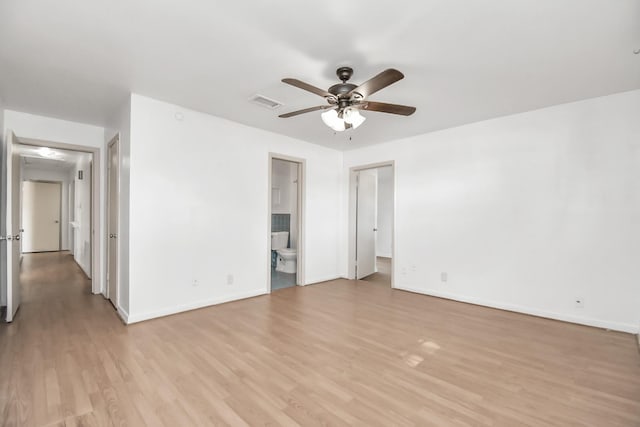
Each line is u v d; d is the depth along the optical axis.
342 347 2.58
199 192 3.58
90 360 2.29
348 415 1.70
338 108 2.42
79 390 1.91
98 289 4.23
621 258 2.95
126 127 3.17
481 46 2.17
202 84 2.82
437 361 2.34
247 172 4.07
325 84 2.79
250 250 4.11
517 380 2.07
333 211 5.42
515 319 3.30
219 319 3.23
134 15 1.86
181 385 1.98
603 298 3.03
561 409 1.76
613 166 2.99
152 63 2.44
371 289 4.67
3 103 3.29
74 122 3.97
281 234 6.36
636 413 1.73
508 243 3.61
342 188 5.55
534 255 3.43
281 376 2.10
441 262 4.19
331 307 3.71
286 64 2.45
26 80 2.74
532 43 2.12
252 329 2.96
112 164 3.76
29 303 3.74
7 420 1.62
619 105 2.96
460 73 2.57
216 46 2.20
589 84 2.77
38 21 1.91
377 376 2.12
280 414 1.71
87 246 5.32
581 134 3.15
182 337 2.74
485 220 3.79
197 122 3.55
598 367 2.25
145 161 3.15
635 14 1.80
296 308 3.66
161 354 2.40
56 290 4.38
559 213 3.28
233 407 1.76
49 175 8.33
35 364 2.22
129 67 2.51
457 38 2.07
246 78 2.70
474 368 2.23
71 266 6.16
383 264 7.16
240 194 3.99
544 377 2.11
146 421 1.64
